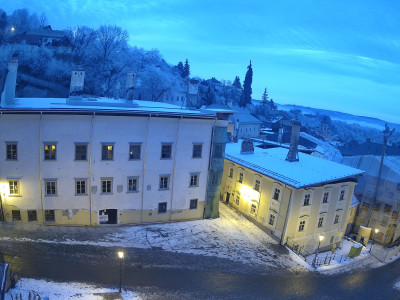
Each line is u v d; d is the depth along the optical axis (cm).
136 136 3350
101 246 3073
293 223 3647
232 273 3014
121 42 12588
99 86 10181
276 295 2828
